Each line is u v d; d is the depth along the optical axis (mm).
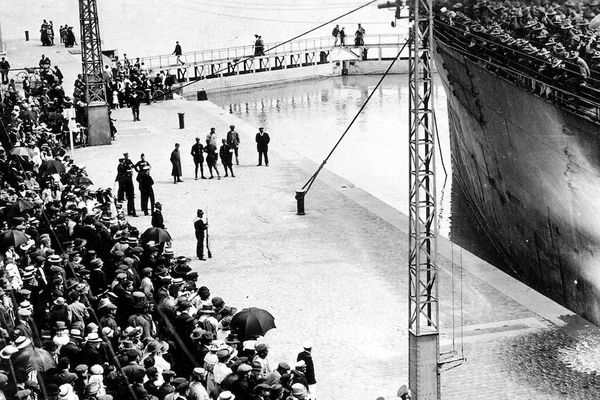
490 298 26125
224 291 26688
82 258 22953
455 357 22094
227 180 39906
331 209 35438
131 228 24922
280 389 15773
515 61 28734
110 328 18312
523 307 25406
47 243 22875
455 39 34281
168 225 33188
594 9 29703
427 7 19359
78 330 17688
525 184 29906
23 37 74812
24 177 30547
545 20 29703
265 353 17516
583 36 27609
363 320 24375
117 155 43562
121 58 75688
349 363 21781
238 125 52469
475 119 33938
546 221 28781
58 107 46094
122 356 16625
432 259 19484
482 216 37094
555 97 26156
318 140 55031
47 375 15578
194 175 40656
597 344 22797
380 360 21922
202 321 19031
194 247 30797
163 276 21344
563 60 25641
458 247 30844
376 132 57219
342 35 82000
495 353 22297
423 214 38875
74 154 43781
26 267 21094
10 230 22359
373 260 29312
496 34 30250
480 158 35000
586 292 26688
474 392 20297
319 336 23375
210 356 17047
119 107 58469
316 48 81312
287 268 28641
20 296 19484
